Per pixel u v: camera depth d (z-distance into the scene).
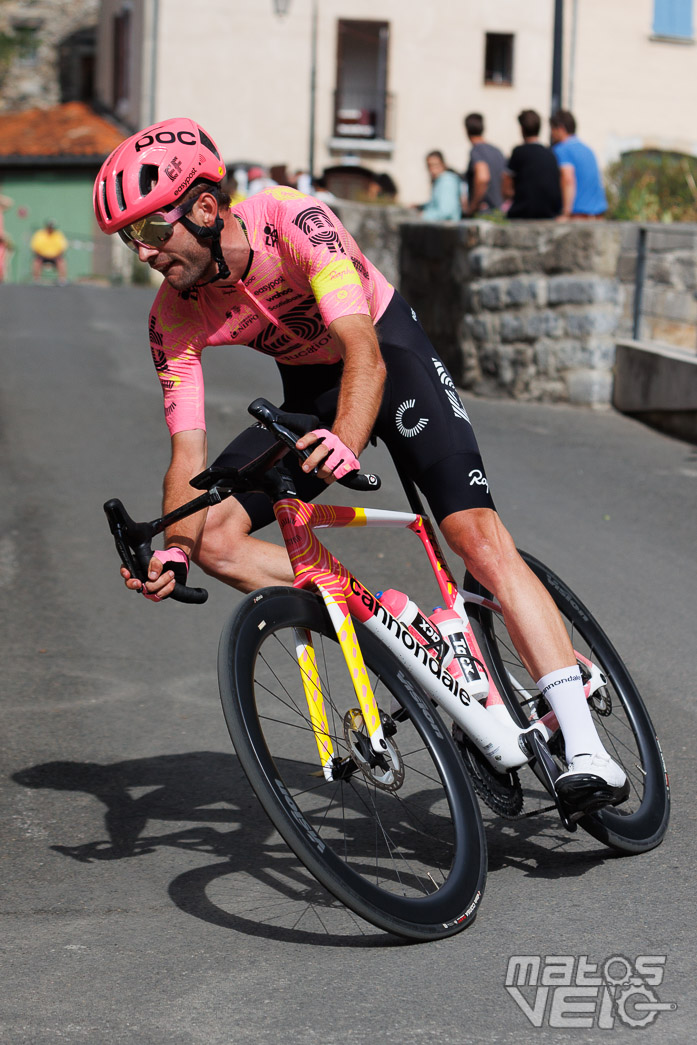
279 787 5.07
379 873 5.99
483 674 6.18
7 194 64.69
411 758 7.38
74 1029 4.71
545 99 58.06
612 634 9.69
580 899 5.78
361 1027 4.71
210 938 5.48
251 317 6.14
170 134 5.60
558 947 5.31
